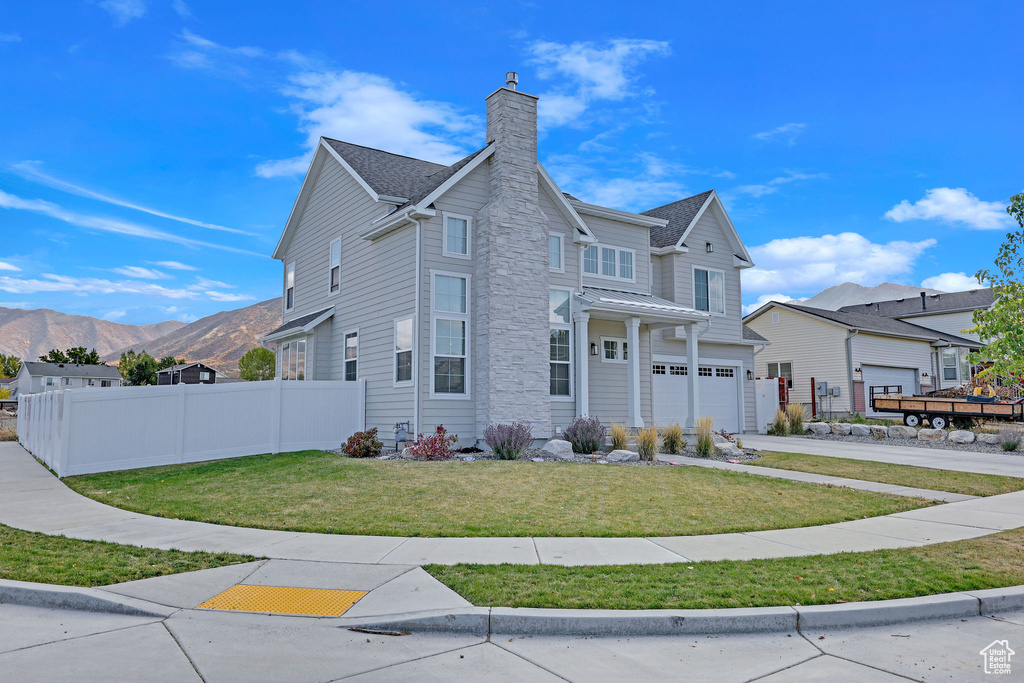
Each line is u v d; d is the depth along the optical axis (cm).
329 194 2128
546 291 1747
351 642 506
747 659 483
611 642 514
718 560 701
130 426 1446
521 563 687
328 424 1736
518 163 1739
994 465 1551
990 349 1039
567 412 1822
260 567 679
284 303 2423
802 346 3372
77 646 495
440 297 1647
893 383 3428
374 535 818
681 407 2389
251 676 442
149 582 631
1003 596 594
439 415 1617
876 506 1038
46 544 763
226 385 1584
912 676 454
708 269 2502
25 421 2188
